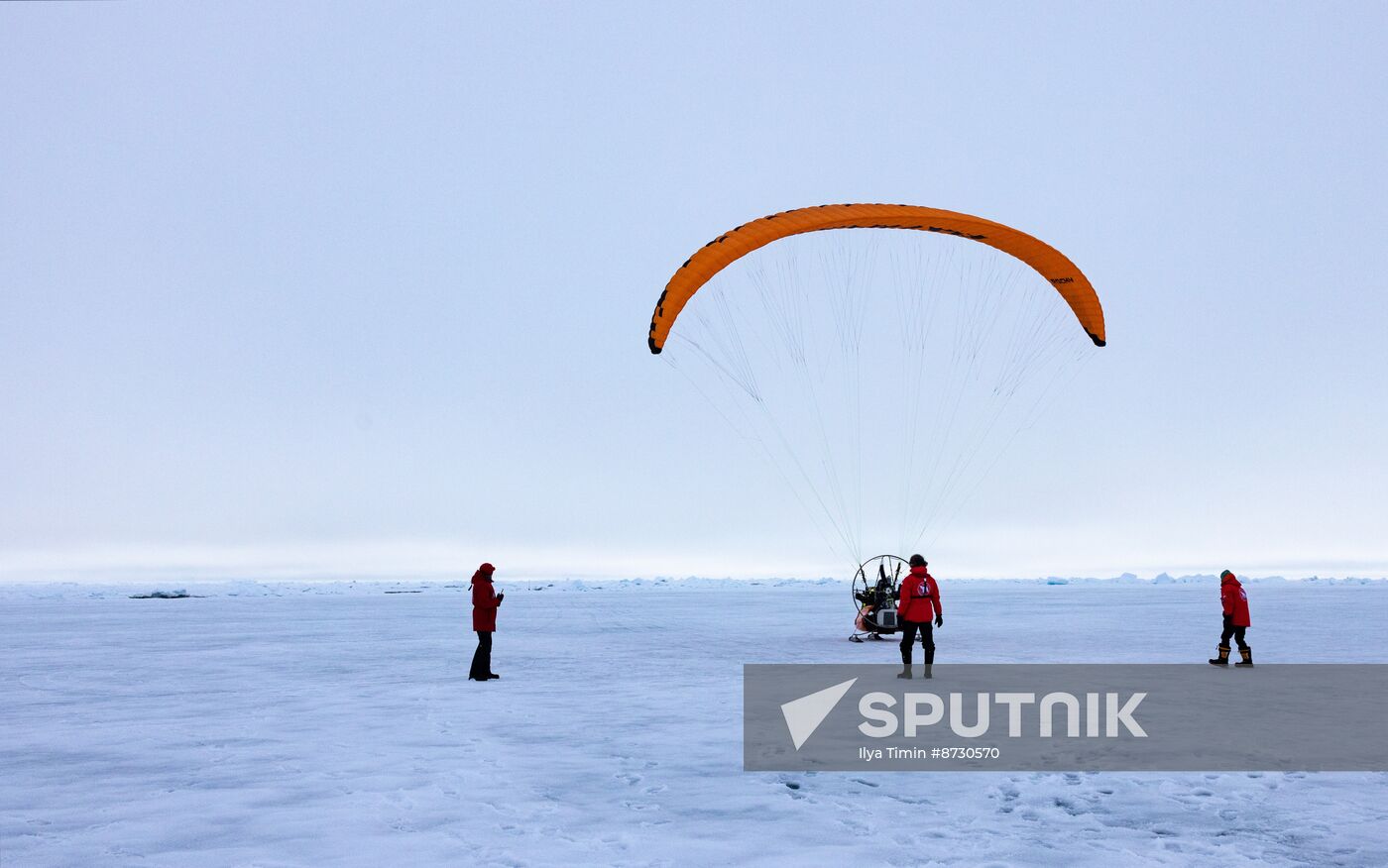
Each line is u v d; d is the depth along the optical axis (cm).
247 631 2859
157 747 849
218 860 508
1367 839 540
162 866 499
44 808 628
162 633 2797
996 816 594
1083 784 679
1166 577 14162
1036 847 527
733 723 941
